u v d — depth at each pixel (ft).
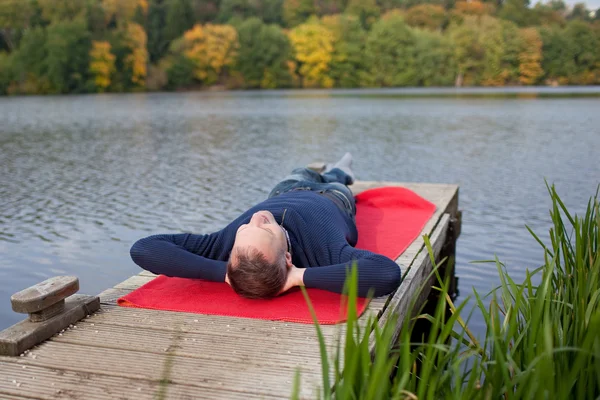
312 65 153.28
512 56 150.30
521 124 50.98
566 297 7.36
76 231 17.51
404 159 31.91
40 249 15.71
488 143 38.22
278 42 151.33
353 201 11.09
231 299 8.34
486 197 22.08
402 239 11.46
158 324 7.59
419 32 152.66
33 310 7.08
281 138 42.57
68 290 7.56
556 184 24.23
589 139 39.32
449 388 5.88
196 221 18.67
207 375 6.27
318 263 8.68
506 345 6.06
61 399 5.89
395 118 59.16
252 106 82.69
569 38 152.66
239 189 23.82
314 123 54.54
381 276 7.84
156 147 37.81
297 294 8.45
